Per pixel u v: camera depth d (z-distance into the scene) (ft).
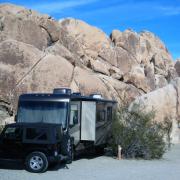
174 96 103.30
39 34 115.85
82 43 145.69
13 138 48.88
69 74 104.68
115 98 112.68
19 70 100.12
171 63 185.78
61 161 53.21
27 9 122.62
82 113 62.23
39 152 48.01
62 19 153.69
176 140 96.68
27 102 58.95
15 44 103.09
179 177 46.88
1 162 51.11
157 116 100.27
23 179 43.34
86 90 105.09
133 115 67.51
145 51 167.73
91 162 59.16
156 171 51.47
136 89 126.62
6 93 96.78
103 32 153.17
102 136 67.46
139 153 65.82
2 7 120.98
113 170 51.37
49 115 57.88
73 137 59.06
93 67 127.54
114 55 149.59
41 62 103.14
